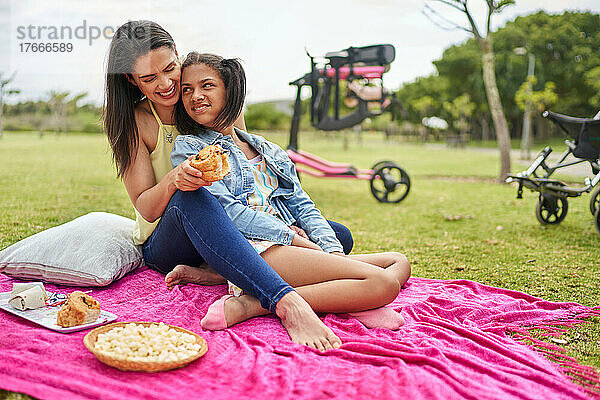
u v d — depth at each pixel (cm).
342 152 1984
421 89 3888
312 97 750
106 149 271
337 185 888
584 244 426
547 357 201
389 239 445
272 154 262
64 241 261
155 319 217
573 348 212
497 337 213
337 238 271
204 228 214
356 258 247
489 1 910
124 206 561
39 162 1020
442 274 331
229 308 213
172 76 237
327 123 756
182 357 175
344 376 174
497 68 2984
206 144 245
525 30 2991
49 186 684
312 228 254
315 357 187
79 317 201
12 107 1934
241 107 250
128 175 249
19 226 423
